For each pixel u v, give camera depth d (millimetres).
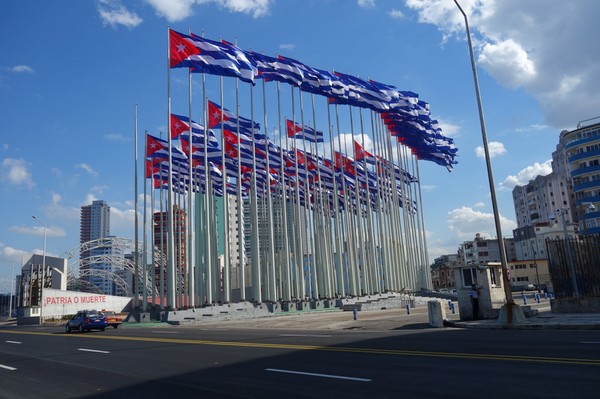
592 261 26797
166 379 11469
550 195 128125
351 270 60625
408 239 74688
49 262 85062
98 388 10938
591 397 7734
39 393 10836
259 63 46188
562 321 21203
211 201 54219
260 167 58219
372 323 27625
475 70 25062
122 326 40531
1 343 25641
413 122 64875
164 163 51844
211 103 50750
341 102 55594
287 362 12945
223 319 41750
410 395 8492
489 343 14961
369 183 74562
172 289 42500
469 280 26391
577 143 90312
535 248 121750
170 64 40250
